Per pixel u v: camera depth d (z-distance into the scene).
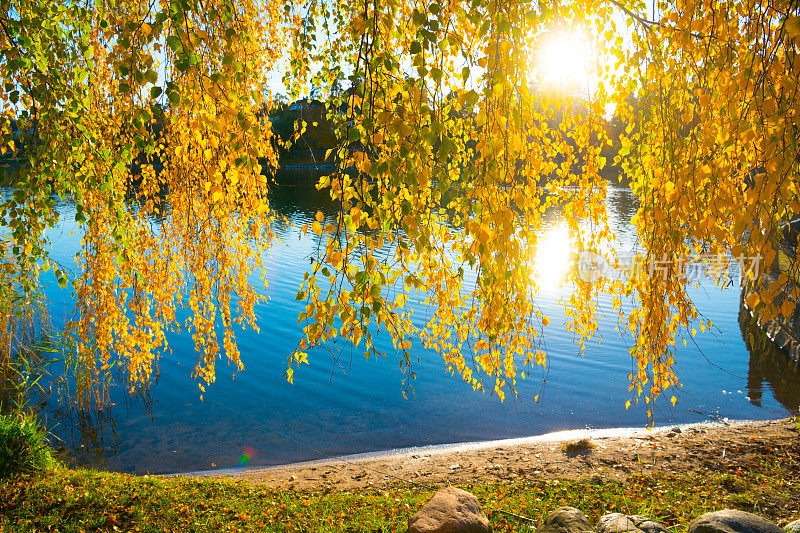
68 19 3.15
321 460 6.26
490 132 2.31
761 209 2.06
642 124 2.99
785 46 2.10
